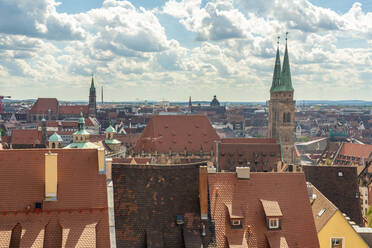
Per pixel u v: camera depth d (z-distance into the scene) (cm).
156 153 17288
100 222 4709
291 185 5459
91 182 4962
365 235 5638
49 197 4722
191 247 4731
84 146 16138
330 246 5509
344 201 7775
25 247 4294
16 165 4916
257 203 5262
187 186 5250
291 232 5131
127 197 5053
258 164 15075
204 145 17725
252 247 4944
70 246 4331
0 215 4559
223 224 5038
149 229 4872
